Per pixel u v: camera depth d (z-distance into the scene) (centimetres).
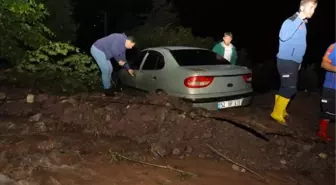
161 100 606
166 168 439
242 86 707
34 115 548
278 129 598
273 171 484
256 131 566
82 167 411
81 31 2731
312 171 501
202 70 664
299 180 467
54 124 532
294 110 785
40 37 773
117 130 529
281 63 588
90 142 483
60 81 723
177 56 721
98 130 526
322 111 597
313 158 520
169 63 710
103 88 788
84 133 517
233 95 688
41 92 679
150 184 393
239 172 456
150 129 528
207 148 506
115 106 584
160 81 714
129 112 556
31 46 763
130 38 721
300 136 586
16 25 759
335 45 559
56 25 1106
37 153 424
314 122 701
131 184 388
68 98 612
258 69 1275
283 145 545
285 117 684
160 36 1362
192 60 723
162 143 495
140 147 490
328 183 474
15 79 717
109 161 437
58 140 471
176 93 674
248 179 440
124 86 844
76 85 725
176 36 1366
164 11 1623
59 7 1114
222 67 703
